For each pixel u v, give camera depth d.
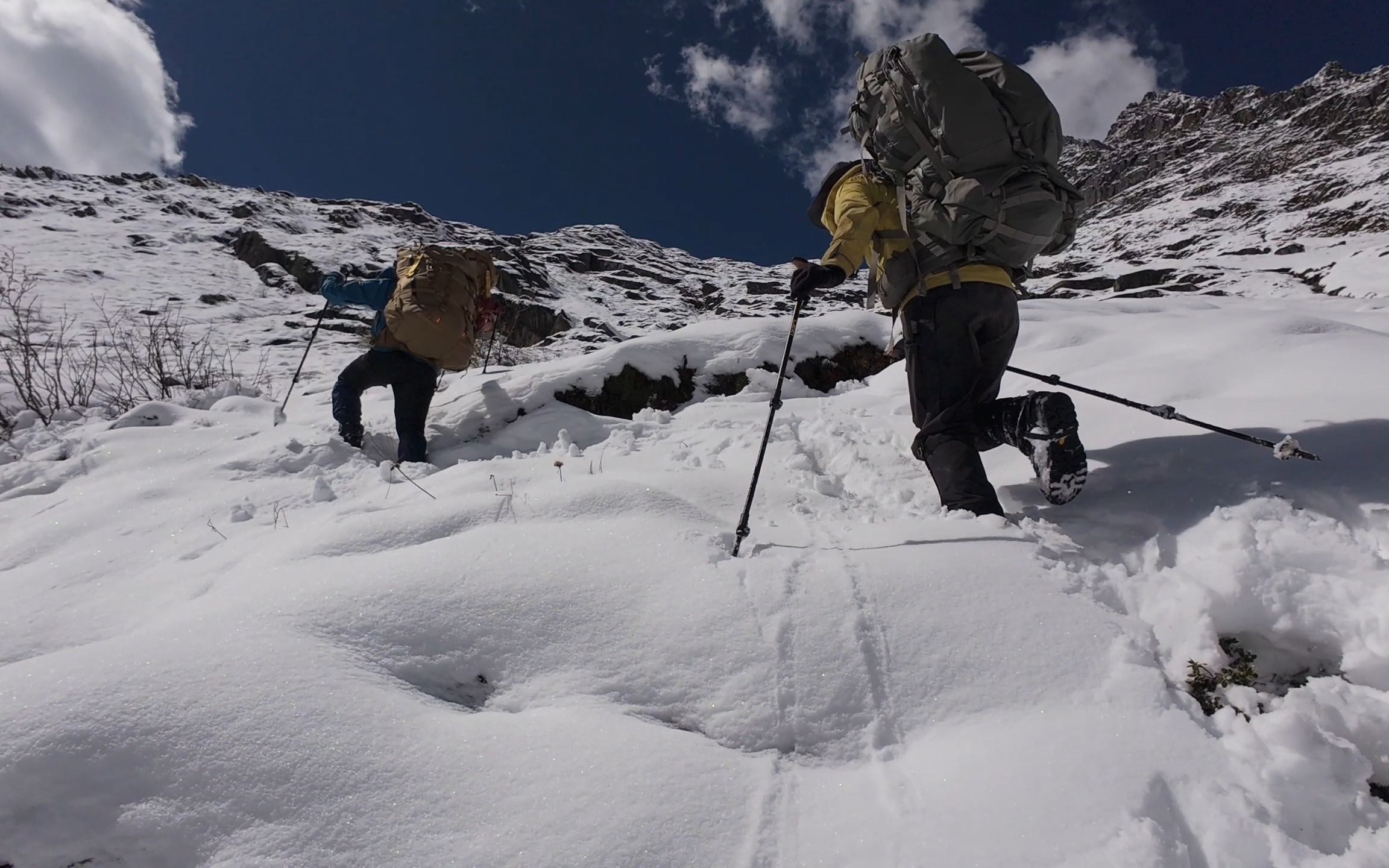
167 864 1.30
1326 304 8.01
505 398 4.38
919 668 1.76
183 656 1.63
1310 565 2.00
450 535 2.40
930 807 1.40
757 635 1.80
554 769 1.43
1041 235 2.52
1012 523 2.47
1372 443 2.48
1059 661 1.77
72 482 3.45
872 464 3.29
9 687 1.52
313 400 5.13
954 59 2.47
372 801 1.37
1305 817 1.39
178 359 6.52
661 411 4.40
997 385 2.80
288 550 2.36
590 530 2.25
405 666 1.75
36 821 1.33
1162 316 5.21
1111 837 1.29
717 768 1.47
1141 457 2.82
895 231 2.65
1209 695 1.77
